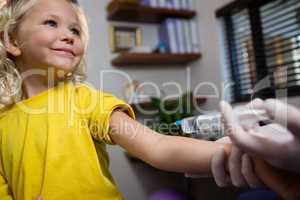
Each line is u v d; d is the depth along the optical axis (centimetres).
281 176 25
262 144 23
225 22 183
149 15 188
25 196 57
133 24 196
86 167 57
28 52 63
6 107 69
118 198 61
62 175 57
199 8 198
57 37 61
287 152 23
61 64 61
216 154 31
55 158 57
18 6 64
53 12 62
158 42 199
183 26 194
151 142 42
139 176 185
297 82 130
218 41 181
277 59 149
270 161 24
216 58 182
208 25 189
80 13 71
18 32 65
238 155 28
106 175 62
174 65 207
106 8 188
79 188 56
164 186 184
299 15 138
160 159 39
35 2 63
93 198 57
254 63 162
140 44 196
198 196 138
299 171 23
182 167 36
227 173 30
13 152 61
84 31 72
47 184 56
